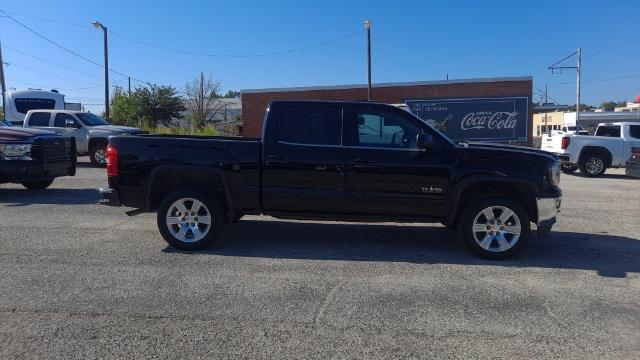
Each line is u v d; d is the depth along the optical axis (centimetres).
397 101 3738
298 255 651
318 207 661
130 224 821
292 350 395
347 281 552
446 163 641
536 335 426
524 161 639
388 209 654
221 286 532
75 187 1241
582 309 481
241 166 659
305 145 657
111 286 529
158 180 670
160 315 457
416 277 569
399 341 412
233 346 400
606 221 902
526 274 586
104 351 390
